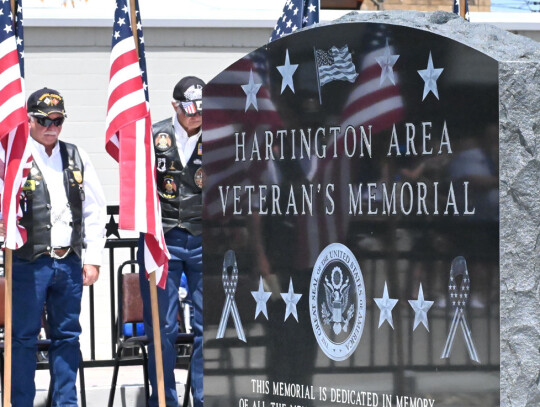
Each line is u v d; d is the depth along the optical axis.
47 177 9.39
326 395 7.18
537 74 6.19
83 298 14.15
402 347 6.70
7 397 8.86
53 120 9.33
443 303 6.48
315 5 9.40
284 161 7.42
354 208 6.96
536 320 6.17
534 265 6.17
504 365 6.19
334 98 7.07
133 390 10.91
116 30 9.00
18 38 9.09
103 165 14.55
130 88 8.95
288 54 7.36
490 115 6.23
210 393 8.01
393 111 6.72
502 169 6.20
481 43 6.53
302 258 7.32
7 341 8.88
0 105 8.70
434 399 6.53
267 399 7.60
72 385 9.52
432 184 6.53
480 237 6.29
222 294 7.90
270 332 7.55
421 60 6.57
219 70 14.73
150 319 9.82
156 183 9.87
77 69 14.50
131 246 11.52
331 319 7.13
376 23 6.79
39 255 9.30
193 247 9.86
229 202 7.82
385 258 6.79
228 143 7.81
